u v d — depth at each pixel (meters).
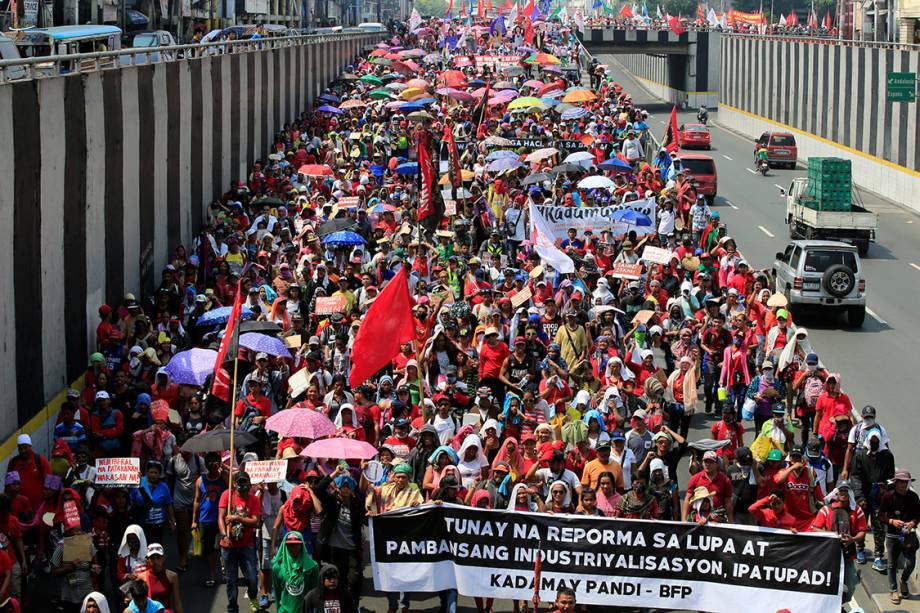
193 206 33.44
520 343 20.23
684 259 27.75
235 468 16.06
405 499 14.94
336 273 25.39
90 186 24.16
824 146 68.75
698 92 110.69
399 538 14.55
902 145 55.78
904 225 48.78
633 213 29.97
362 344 16.91
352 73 70.00
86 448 17.16
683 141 75.25
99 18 40.59
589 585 14.46
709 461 15.39
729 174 63.22
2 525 15.15
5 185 19.72
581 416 17.81
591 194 33.69
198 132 34.09
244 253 28.91
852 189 42.03
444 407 17.89
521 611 15.09
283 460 15.27
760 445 17.39
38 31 27.95
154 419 18.19
